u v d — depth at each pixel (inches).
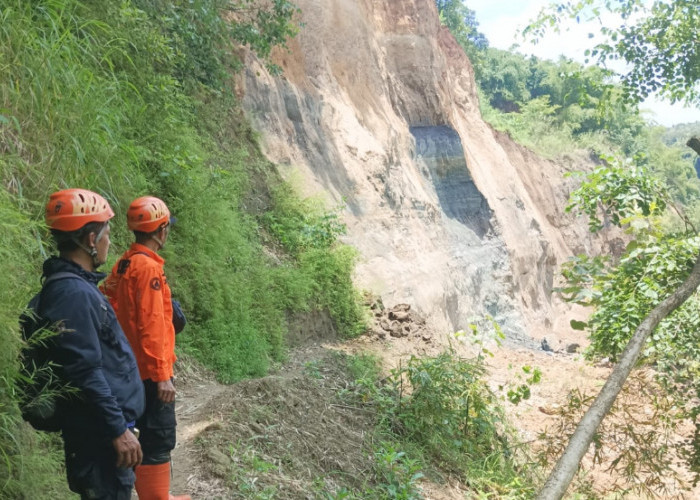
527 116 1713.8
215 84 512.7
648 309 295.3
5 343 137.1
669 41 491.5
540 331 1048.8
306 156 677.9
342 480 251.8
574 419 369.4
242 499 197.2
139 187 308.7
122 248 277.0
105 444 120.0
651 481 336.2
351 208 706.2
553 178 1414.9
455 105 1185.4
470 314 875.4
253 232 480.4
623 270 299.4
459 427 365.7
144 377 143.1
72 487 121.8
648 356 314.0
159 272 145.9
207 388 297.0
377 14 1016.9
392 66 1001.5
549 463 373.1
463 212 1005.8
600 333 300.5
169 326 148.2
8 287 152.9
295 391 308.8
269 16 532.4
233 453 219.1
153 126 357.4
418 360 364.5
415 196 853.2
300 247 517.3
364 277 639.1
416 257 764.0
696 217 1301.7
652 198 311.9
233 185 458.3
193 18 482.0
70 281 118.4
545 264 1177.4
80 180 227.5
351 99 835.4
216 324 342.0
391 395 361.1
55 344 115.2
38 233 187.8
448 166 997.2
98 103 248.1
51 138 218.5
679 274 291.9
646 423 335.3
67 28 253.6
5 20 216.1
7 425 146.5
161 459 146.7
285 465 235.6
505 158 1218.6
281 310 427.5
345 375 384.5
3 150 203.0
